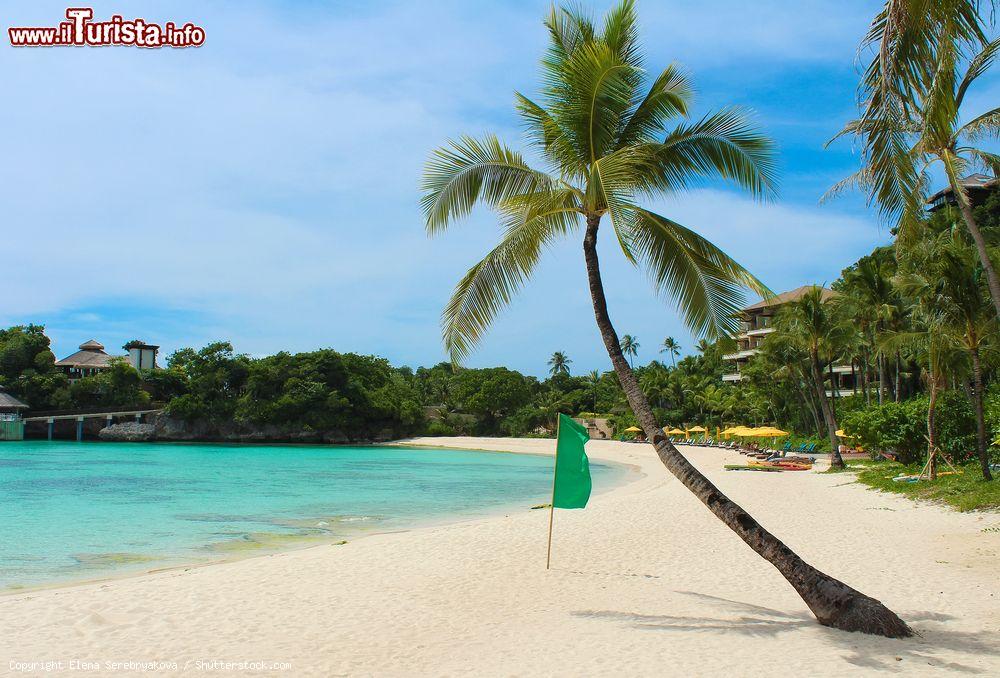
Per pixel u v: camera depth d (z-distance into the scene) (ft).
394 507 82.07
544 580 36.32
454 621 28.22
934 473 70.74
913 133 26.35
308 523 67.31
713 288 32.19
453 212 32.50
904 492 67.56
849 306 130.93
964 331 65.16
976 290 62.23
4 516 71.67
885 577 34.09
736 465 130.31
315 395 277.03
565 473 39.32
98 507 79.77
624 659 22.21
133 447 235.61
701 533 51.42
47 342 291.17
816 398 184.03
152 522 67.46
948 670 20.12
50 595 32.91
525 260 32.53
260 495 95.09
